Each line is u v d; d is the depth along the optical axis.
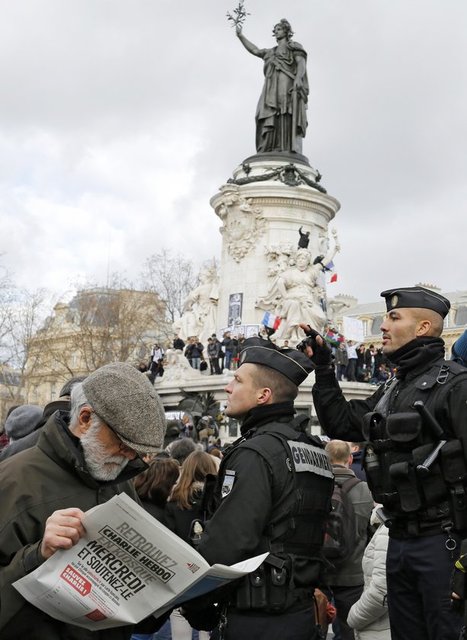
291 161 38.47
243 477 5.23
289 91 39.09
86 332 64.06
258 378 5.84
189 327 40.94
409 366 6.00
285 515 5.35
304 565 5.44
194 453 8.28
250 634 5.27
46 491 4.34
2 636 4.30
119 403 4.30
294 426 5.84
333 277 39.25
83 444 4.36
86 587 4.05
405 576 5.74
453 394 5.59
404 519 5.73
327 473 5.77
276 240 37.19
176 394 35.84
